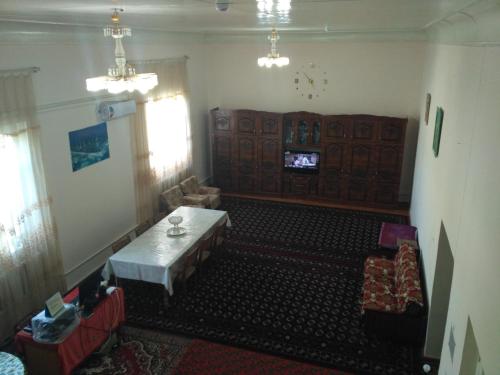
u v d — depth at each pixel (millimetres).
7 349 4930
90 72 6148
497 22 2447
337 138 8930
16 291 5168
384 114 8953
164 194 8039
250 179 9836
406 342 4852
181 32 8305
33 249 5355
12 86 4902
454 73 4254
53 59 5516
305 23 5641
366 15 4188
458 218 3314
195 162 9781
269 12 3760
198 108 9688
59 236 5891
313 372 4500
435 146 5191
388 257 6715
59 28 5375
